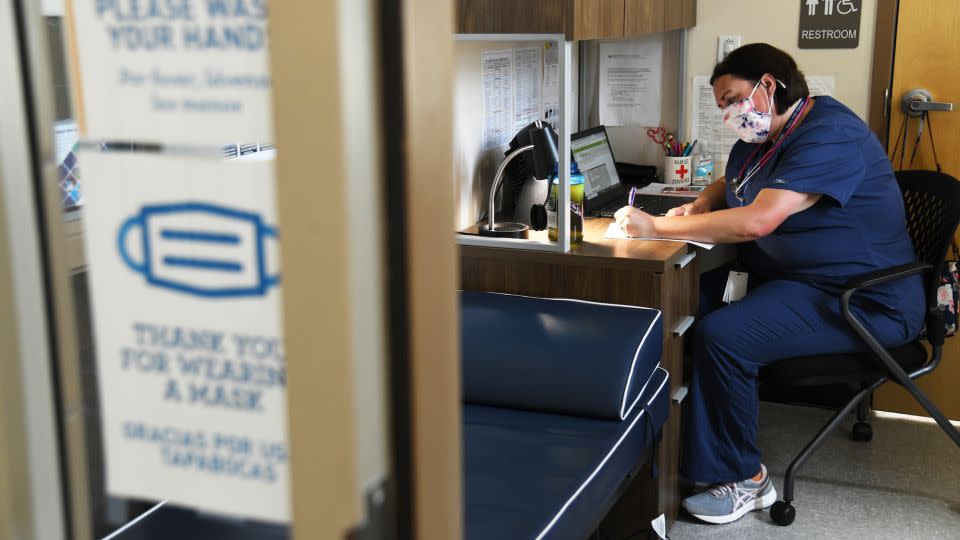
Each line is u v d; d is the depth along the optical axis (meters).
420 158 0.45
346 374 0.43
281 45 0.41
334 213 0.42
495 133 3.02
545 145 2.71
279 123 0.42
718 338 2.76
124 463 0.49
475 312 2.47
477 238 2.72
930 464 3.22
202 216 0.45
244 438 0.46
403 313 0.45
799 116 2.85
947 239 2.81
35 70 0.50
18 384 0.51
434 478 0.50
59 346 0.52
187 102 0.44
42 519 0.52
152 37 0.44
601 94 3.72
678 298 2.76
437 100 0.47
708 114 3.66
